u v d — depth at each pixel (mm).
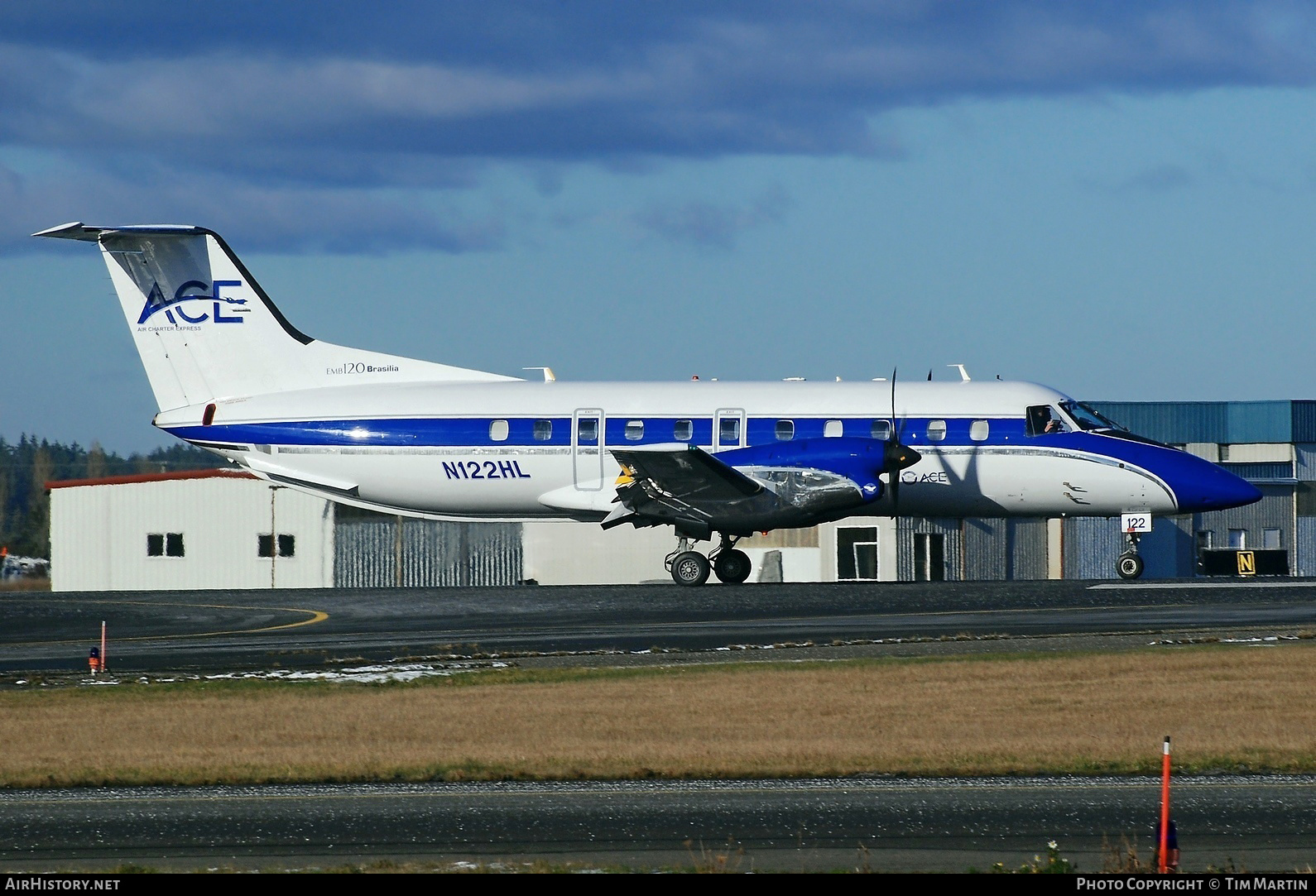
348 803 44844
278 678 70750
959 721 58250
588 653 78250
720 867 37031
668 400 118750
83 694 67250
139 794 46406
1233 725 56625
